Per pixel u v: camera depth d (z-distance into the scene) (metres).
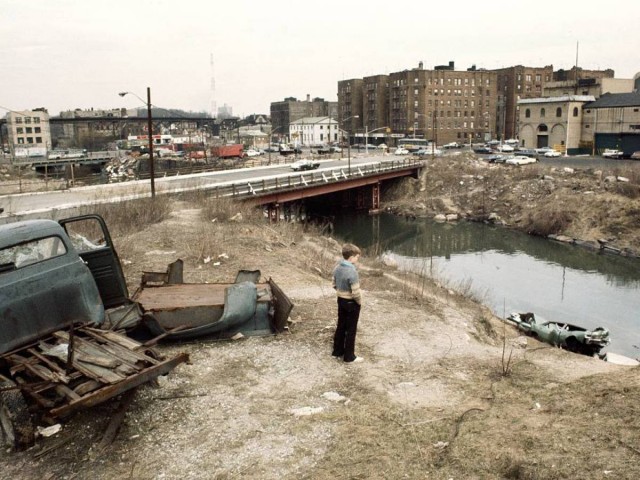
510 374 8.48
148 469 5.85
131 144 158.62
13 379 6.58
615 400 6.78
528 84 125.31
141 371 6.14
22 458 6.11
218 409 7.14
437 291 16.73
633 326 23.77
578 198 50.00
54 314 7.18
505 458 5.68
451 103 119.81
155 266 15.80
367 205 65.94
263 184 41.22
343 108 144.88
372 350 9.52
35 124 157.00
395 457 5.93
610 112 84.81
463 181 66.31
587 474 5.22
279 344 9.54
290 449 6.19
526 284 31.34
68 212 26.45
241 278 11.43
